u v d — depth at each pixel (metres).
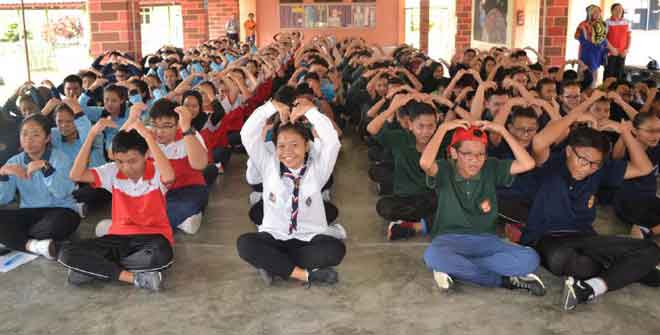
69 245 3.67
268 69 9.20
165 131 4.71
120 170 3.92
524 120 4.64
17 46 18.44
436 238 3.75
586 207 3.86
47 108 5.55
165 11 22.45
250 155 3.79
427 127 4.59
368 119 6.16
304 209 3.74
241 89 7.31
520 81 6.98
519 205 4.40
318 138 3.86
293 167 3.73
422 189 4.73
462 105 6.71
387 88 6.82
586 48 10.62
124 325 3.30
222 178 6.31
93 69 8.62
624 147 4.64
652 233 4.52
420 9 17.73
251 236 3.65
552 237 3.77
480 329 3.24
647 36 13.81
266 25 22.19
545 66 10.41
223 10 20.38
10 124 5.65
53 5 18.27
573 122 4.43
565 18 11.75
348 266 4.03
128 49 9.72
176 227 4.63
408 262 4.09
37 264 4.07
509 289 3.66
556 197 3.83
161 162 3.83
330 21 22.23
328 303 3.53
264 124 3.81
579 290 3.37
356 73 9.50
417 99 5.06
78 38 18.91
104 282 3.80
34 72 17.44
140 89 6.70
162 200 3.97
